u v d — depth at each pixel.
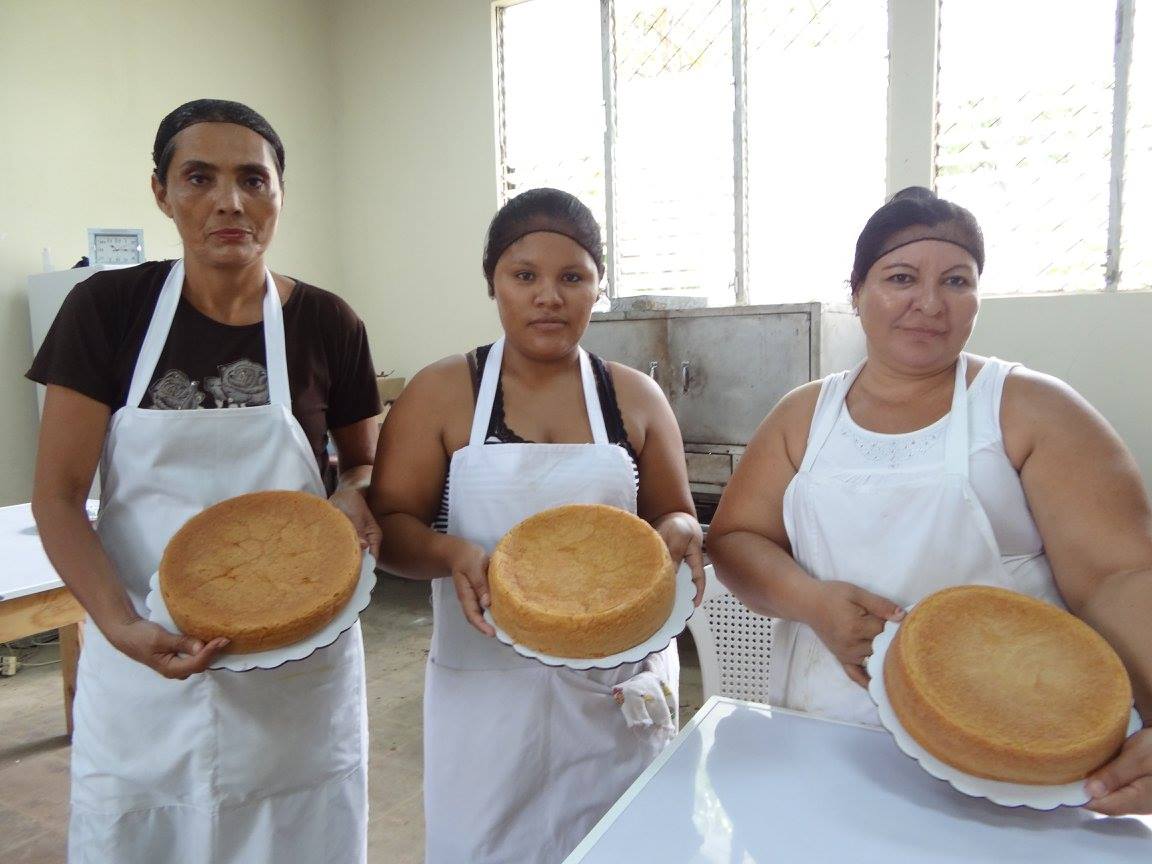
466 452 1.20
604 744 1.28
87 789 1.20
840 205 3.85
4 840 2.19
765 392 3.19
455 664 1.27
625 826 0.83
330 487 1.39
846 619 0.99
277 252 4.95
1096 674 0.83
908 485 1.04
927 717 0.82
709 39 4.09
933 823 0.83
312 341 1.28
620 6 4.33
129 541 1.19
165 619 1.00
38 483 1.10
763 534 1.20
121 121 4.09
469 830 1.25
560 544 1.06
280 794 1.24
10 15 3.65
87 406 1.14
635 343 3.49
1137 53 3.17
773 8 3.91
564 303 1.12
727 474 3.29
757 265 4.08
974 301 1.02
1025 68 3.38
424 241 5.03
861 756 0.97
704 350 3.31
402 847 2.15
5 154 3.66
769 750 0.98
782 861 0.78
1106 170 3.26
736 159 4.04
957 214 1.01
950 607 0.91
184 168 1.08
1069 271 3.37
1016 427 1.03
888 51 3.62
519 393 1.25
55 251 3.85
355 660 1.36
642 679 1.27
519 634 0.98
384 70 5.05
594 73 4.44
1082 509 0.97
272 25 4.86
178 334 1.18
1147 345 3.15
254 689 1.21
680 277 4.29
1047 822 0.83
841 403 1.14
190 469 1.18
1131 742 0.79
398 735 2.77
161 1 4.25
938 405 1.09
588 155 4.52
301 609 0.98
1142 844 0.80
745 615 1.66
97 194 4.01
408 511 1.24
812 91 3.87
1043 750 0.76
